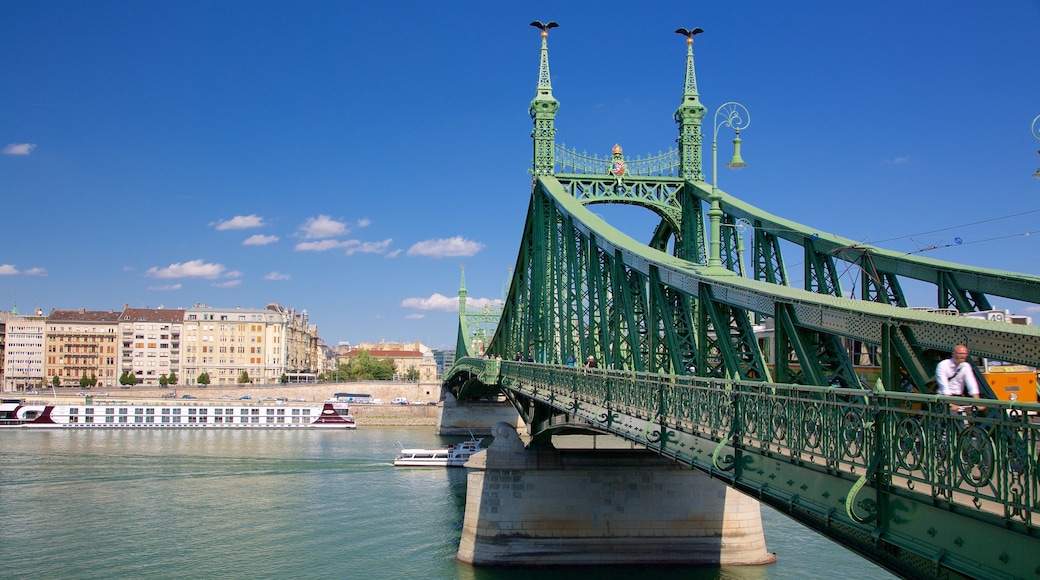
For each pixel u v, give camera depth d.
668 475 42.78
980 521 11.22
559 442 60.47
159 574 40.56
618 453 43.12
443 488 65.25
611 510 42.41
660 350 31.31
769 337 32.41
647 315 32.03
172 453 87.12
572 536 42.19
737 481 17.95
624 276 32.41
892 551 13.59
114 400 134.00
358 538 47.75
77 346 193.38
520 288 54.09
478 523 42.72
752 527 42.44
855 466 14.05
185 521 52.38
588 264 37.16
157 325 196.62
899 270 27.48
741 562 41.72
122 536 48.22
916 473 14.41
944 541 11.88
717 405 19.28
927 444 12.12
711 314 23.41
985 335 12.66
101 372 194.00
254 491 63.47
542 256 45.94
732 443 18.48
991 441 10.92
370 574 40.50
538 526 42.25
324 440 105.81
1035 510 10.22
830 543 45.94
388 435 116.19
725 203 39.03
